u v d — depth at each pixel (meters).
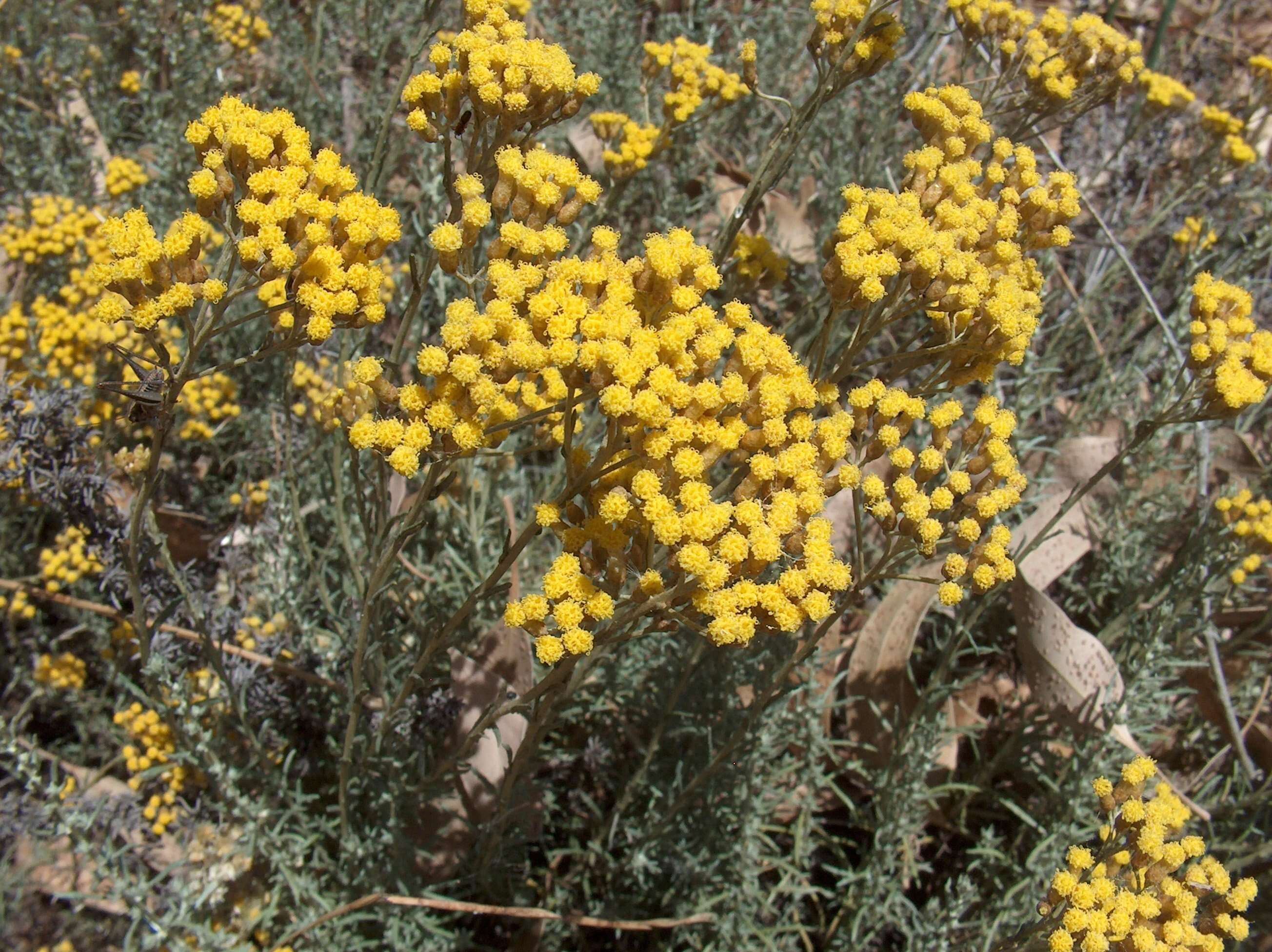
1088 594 0.31
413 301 0.18
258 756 0.23
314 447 0.28
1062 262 0.40
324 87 0.37
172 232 0.16
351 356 0.23
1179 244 0.35
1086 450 0.30
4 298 0.31
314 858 0.24
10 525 0.28
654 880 0.25
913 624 0.26
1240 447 0.32
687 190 0.36
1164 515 0.32
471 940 0.23
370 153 0.33
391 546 0.17
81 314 0.27
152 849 0.24
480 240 0.29
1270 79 0.34
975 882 0.27
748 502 0.16
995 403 0.19
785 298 0.33
